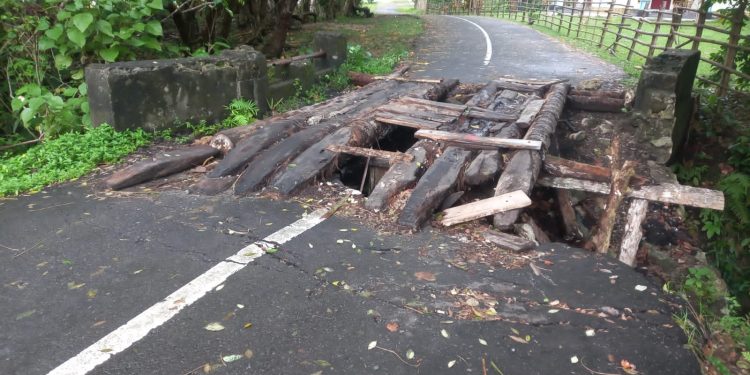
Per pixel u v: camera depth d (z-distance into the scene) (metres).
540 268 3.91
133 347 3.01
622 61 13.22
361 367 2.87
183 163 5.80
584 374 2.85
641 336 3.16
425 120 7.00
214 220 4.60
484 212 4.65
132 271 3.79
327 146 5.99
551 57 14.05
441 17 32.78
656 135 7.23
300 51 12.34
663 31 21.98
